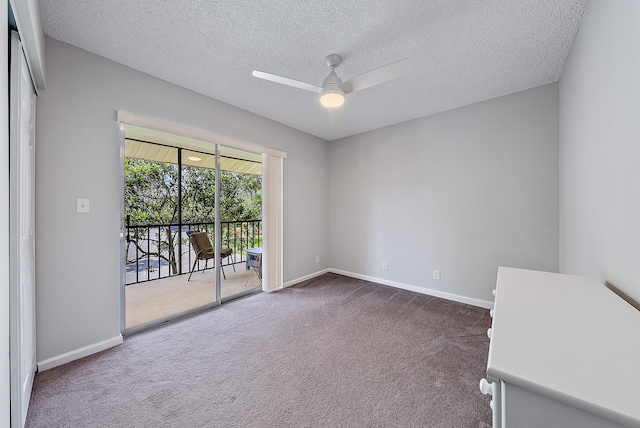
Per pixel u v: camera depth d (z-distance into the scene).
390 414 1.36
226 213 3.25
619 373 0.51
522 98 2.49
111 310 1.99
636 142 0.95
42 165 1.68
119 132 2.03
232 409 1.39
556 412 0.48
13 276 1.15
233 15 1.54
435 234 3.10
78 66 1.84
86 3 1.44
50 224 1.71
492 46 1.82
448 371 1.71
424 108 2.91
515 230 2.57
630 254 1.01
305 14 1.53
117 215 2.03
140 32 1.69
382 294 3.19
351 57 1.96
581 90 1.61
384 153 3.54
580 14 1.52
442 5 1.46
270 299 3.03
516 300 0.96
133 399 1.45
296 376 1.66
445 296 3.03
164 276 3.39
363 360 1.83
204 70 2.15
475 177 2.79
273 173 3.32
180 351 1.94
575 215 1.79
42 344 1.68
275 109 2.95
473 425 1.29
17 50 1.15
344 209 4.02
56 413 1.34
